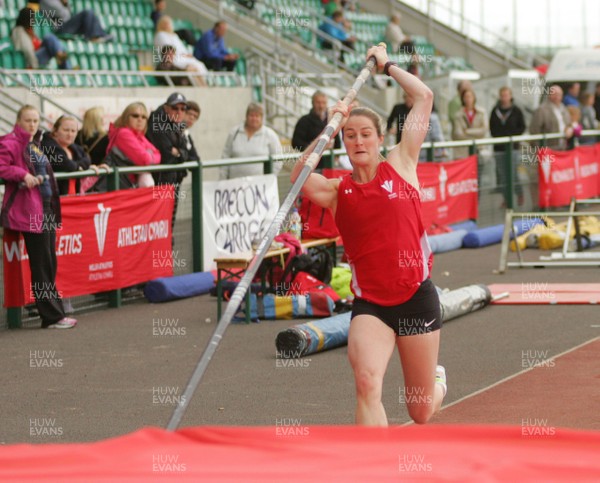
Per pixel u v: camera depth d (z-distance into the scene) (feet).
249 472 13.64
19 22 92.02
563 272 74.38
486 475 13.57
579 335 51.70
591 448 14.96
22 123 52.44
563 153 110.83
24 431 35.17
